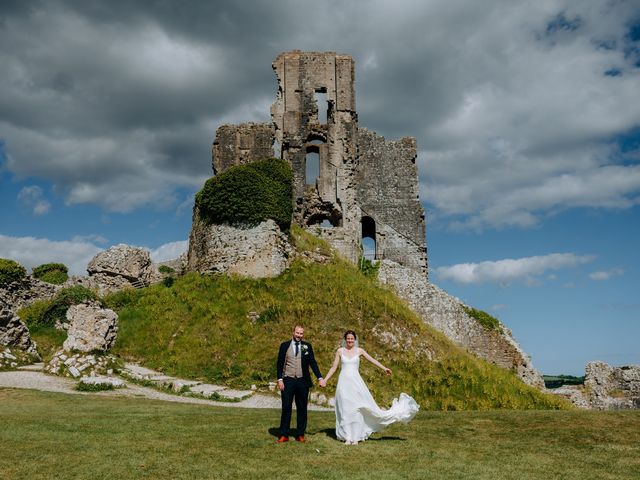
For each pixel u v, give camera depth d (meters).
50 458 8.38
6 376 19.08
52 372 20.28
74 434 10.20
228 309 27.25
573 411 15.58
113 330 22.95
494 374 27.39
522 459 9.24
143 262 36.84
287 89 44.53
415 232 45.72
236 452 9.09
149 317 27.14
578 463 9.04
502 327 39.16
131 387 19.62
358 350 10.92
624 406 39.88
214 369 23.09
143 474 7.65
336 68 45.22
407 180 46.72
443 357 26.64
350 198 43.44
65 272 41.75
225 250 31.00
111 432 10.54
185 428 11.30
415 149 47.53
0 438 9.68
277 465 8.30
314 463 8.47
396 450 9.66
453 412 15.88
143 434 10.44
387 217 45.47
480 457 9.31
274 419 13.09
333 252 35.31
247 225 31.27
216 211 31.80
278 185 32.50
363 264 38.59
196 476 7.61
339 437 10.44
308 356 10.71
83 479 7.37
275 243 30.97
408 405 10.81
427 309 37.69
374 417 10.52
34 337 25.94
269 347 24.53
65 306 28.05
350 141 44.22
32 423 11.20
